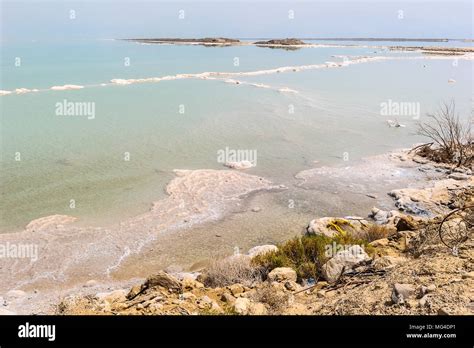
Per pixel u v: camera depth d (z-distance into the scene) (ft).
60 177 56.90
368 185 57.31
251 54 264.31
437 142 70.95
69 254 38.78
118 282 34.65
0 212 46.37
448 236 28.35
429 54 288.71
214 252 40.06
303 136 80.28
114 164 62.49
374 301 20.24
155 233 43.32
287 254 32.58
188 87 130.52
